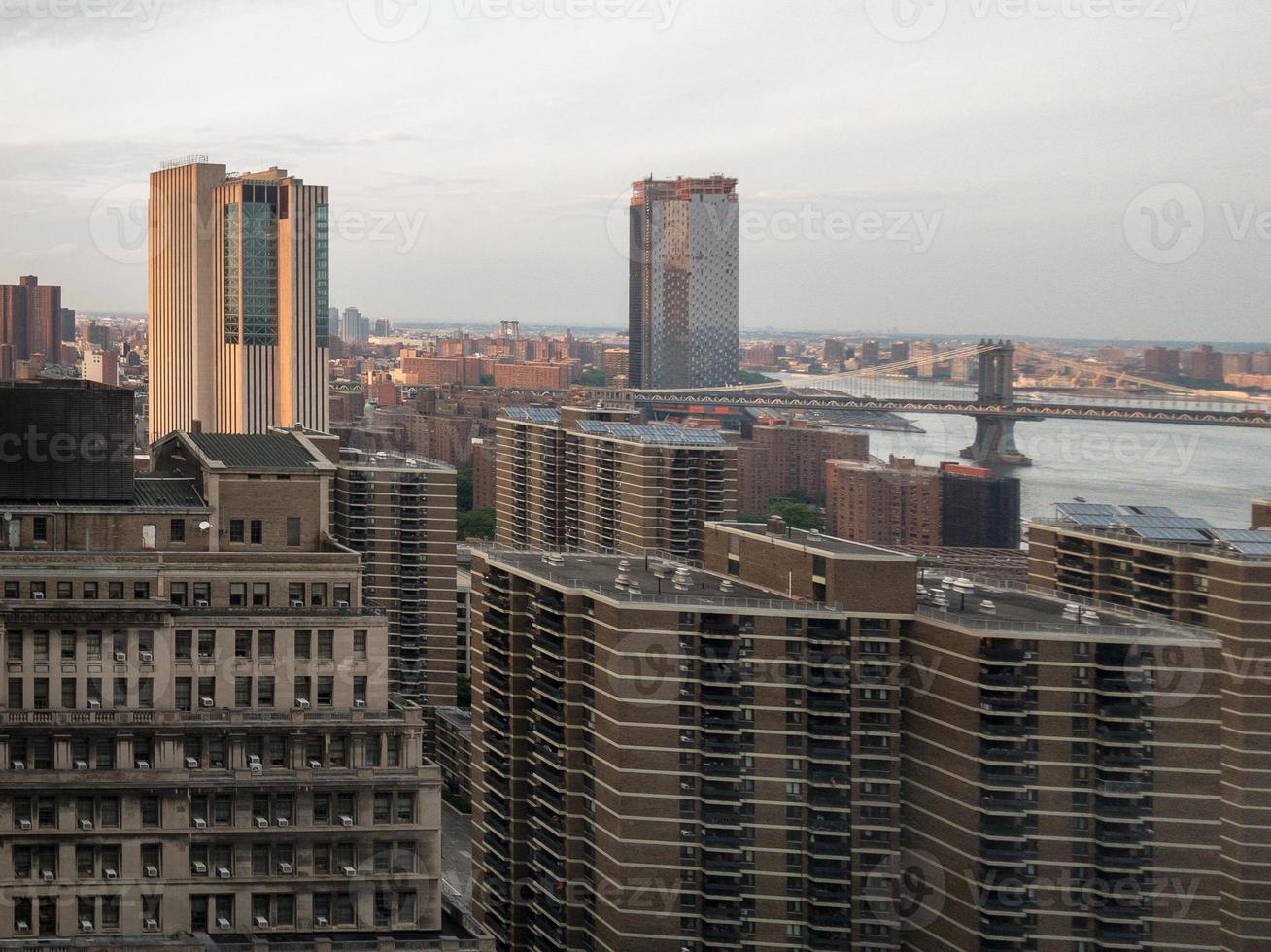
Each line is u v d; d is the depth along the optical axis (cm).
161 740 15575
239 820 15700
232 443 17938
